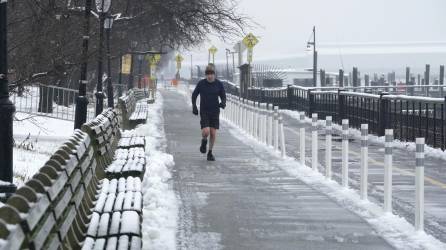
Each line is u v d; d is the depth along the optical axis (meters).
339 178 23.31
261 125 35.16
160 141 35.66
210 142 27.56
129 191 14.94
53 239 8.44
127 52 61.22
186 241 13.76
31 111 43.16
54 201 9.11
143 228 13.98
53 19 27.78
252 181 21.97
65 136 37.38
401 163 28.47
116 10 57.56
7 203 7.08
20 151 27.89
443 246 13.38
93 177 15.77
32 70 26.86
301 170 24.47
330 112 54.22
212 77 27.56
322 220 15.87
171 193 19.42
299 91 65.44
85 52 28.59
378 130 40.88
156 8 58.41
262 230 14.82
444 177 24.11
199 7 59.75
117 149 23.95
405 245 13.47
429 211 17.45
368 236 14.23
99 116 21.77
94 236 10.87
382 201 18.56
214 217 16.16
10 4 27.48
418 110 37.47
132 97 54.69
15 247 6.48
